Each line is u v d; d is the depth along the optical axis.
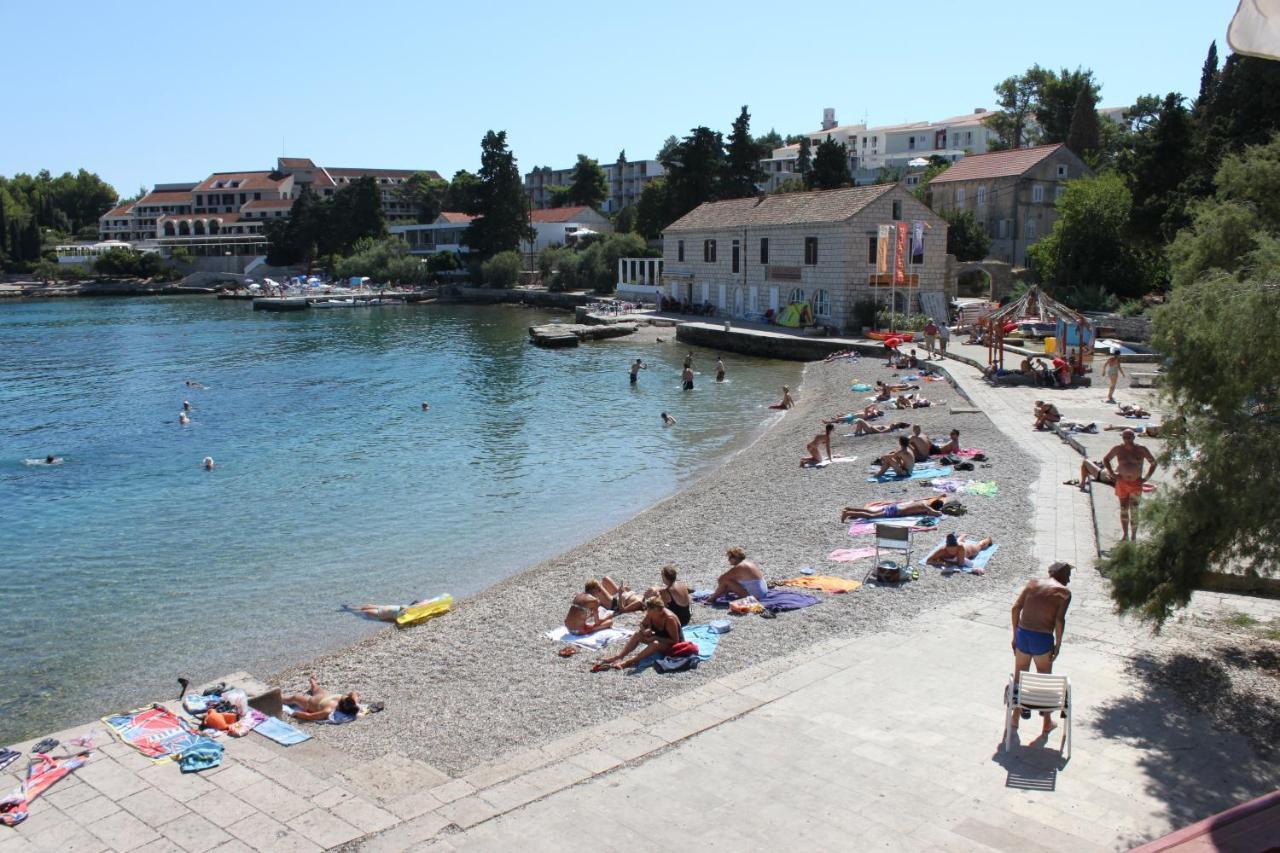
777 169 161.12
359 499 28.00
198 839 9.46
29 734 14.42
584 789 9.95
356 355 64.38
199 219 175.88
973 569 17.22
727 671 13.63
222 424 40.31
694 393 46.09
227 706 12.84
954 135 145.62
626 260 94.25
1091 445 26.44
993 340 41.59
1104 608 14.73
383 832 9.43
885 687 12.24
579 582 19.62
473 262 120.88
